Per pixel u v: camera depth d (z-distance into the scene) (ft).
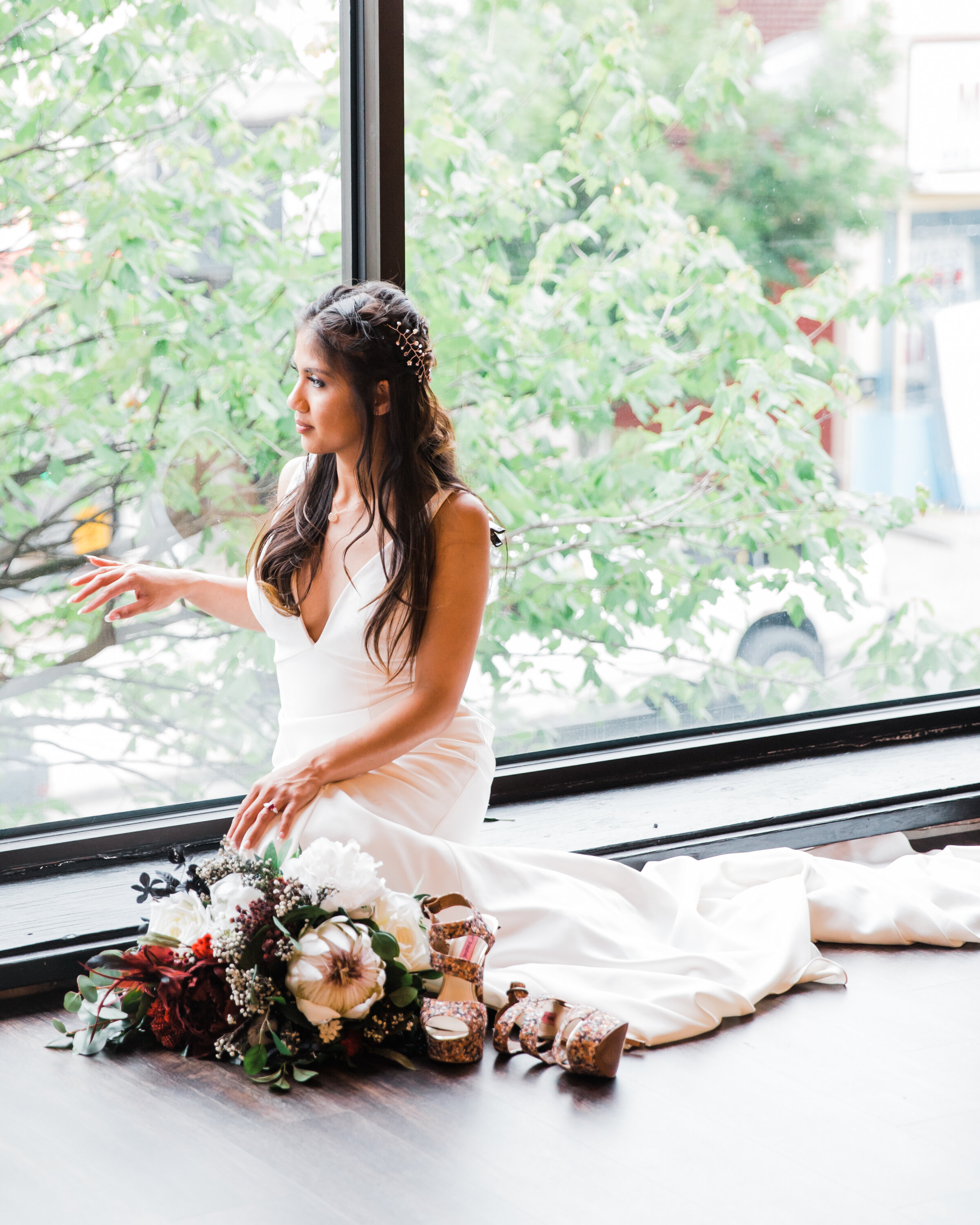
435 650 7.75
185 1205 5.41
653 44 10.49
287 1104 6.34
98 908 8.19
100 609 9.29
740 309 11.18
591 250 10.68
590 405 10.87
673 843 9.54
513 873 7.85
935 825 10.57
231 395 9.55
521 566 10.78
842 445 11.66
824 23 11.01
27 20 8.63
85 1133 6.04
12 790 9.19
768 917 8.39
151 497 9.43
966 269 11.80
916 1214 5.44
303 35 9.32
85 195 8.95
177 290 9.27
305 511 8.11
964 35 11.44
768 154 11.02
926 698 12.27
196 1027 6.79
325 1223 5.28
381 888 6.88
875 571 11.91
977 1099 6.51
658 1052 7.00
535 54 10.16
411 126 9.92
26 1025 7.30
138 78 8.95
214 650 9.64
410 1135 6.04
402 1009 6.82
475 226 10.28
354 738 7.56
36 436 9.03
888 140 11.36
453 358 10.44
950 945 8.64
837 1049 7.07
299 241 9.56
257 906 6.70
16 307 8.86
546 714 10.93
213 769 9.75
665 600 11.24
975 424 12.07
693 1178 5.69
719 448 11.28
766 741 11.41
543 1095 6.48
